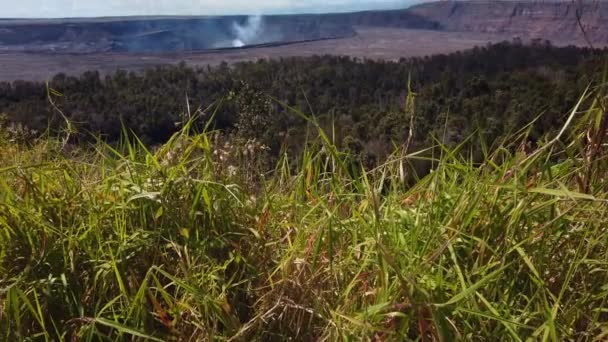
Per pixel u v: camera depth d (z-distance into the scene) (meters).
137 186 1.81
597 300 1.55
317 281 1.64
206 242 1.75
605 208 1.71
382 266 1.40
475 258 1.62
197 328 1.48
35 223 1.73
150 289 1.64
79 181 1.98
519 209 1.62
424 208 1.83
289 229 1.90
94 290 1.58
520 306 1.53
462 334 1.37
